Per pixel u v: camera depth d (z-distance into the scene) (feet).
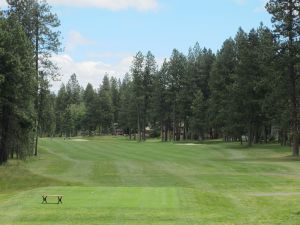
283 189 89.92
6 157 148.56
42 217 53.57
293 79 168.66
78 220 52.01
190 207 61.57
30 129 153.99
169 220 52.21
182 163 150.92
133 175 119.24
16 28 145.18
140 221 51.52
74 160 167.94
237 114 234.58
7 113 146.30
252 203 70.44
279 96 174.09
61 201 64.54
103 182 107.34
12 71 137.28
